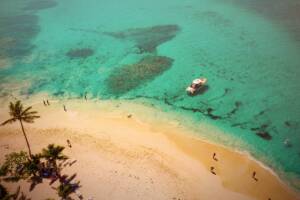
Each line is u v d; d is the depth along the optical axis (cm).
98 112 4669
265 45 6406
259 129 4094
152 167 3534
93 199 3133
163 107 4684
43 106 4916
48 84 5612
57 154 3238
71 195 3173
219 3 9725
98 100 4988
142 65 5988
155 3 10450
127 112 4625
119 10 9950
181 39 7056
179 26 7906
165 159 3650
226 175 3394
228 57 6028
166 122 4347
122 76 5659
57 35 8112
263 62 5728
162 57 6241
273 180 3319
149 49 6675
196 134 4075
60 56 6788
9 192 3222
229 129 4131
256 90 4909
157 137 4050
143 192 3200
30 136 4197
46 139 4112
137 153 3766
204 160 3612
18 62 6644
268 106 4519
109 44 7181
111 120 4456
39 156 3394
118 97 5031
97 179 3378
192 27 7762
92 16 9519
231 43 6638
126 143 3956
